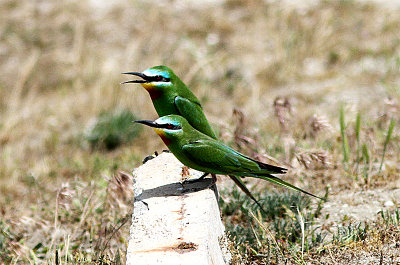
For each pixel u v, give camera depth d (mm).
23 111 19344
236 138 10531
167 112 8898
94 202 10086
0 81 21375
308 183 10117
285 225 8516
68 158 15094
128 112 16844
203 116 8898
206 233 6246
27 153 16125
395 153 11117
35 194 12422
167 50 22203
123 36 23422
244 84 19234
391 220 8047
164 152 9031
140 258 5906
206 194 7250
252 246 7973
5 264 9266
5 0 26234
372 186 9734
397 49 20156
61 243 9695
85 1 26312
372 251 7453
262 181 10414
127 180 8555
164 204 7059
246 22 23594
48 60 22469
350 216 8805
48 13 25500
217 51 21781
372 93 16688
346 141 10516
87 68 21453
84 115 18141
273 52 21266
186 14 24609
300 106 16453
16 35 24125
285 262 7273
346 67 19656
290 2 24453
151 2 25812
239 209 9398
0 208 11484
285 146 10797
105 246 8250
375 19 22469
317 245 7938
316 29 21875
